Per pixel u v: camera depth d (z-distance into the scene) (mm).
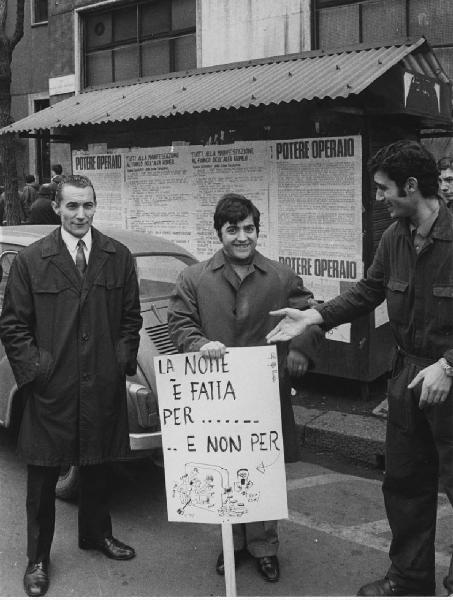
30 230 5359
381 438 5078
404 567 3143
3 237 5254
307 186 5996
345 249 5836
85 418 3371
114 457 3486
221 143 6512
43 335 3373
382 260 3143
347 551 3789
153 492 4547
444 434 2898
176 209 6973
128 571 3572
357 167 5688
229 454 3014
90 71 11438
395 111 5492
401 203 2875
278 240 6238
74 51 11453
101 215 7676
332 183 5844
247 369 3006
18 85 15148
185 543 3875
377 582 3227
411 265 2939
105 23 11102
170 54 10219
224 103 5898
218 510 3014
